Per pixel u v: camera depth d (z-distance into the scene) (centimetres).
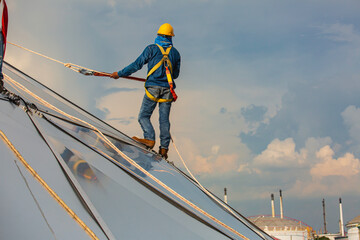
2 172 377
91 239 375
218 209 757
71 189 433
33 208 358
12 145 423
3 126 457
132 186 550
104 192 479
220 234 597
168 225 507
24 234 327
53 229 350
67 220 376
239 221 782
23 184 379
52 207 378
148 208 518
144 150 809
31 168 409
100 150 613
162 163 792
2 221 327
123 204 482
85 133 668
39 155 447
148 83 812
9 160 399
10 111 512
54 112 691
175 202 600
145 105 825
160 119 832
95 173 506
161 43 818
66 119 684
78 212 398
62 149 505
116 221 437
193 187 782
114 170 565
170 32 823
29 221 342
